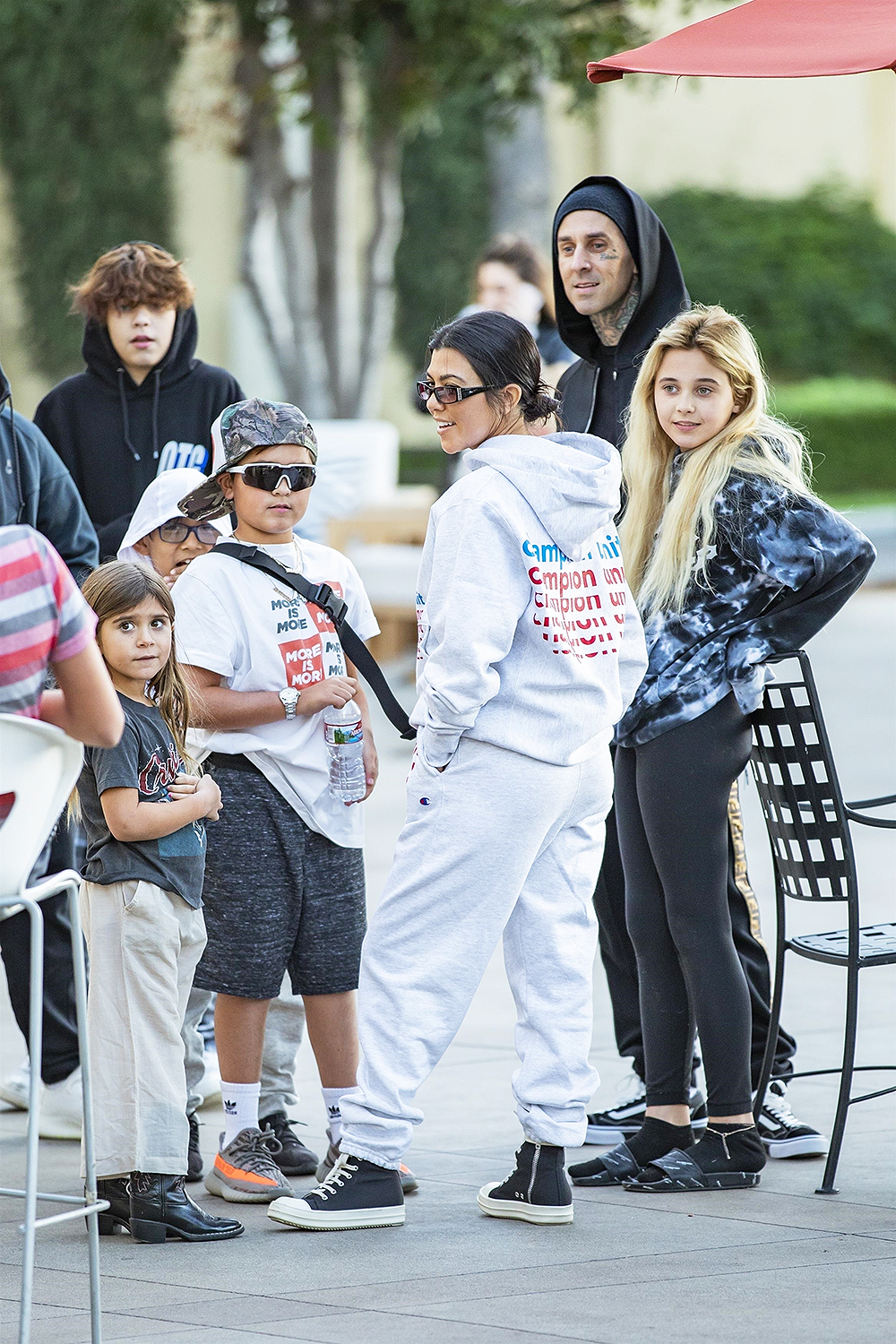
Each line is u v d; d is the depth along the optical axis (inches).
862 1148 531.8
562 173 3602.4
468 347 460.4
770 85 3811.5
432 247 3344.0
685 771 493.4
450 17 1638.8
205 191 3218.5
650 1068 512.1
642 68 488.4
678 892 495.8
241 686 509.4
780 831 513.0
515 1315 390.0
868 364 3782.0
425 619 464.4
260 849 500.1
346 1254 441.4
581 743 456.8
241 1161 500.1
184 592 510.6
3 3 2154.3
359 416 1989.4
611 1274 419.5
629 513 529.3
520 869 453.7
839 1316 386.3
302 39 1712.6
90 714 348.2
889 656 1754.4
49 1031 568.7
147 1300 406.6
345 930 511.2
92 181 3107.8
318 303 1952.5
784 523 495.5
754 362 513.0
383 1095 458.9
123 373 631.8
